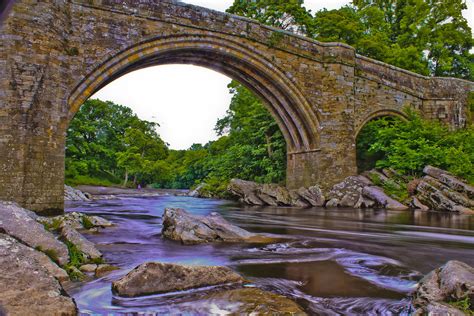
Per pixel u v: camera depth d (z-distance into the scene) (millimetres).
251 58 19609
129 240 8320
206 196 29688
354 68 22344
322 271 5758
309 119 21109
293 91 20688
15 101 12180
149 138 52219
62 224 7293
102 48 15836
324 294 4652
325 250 7480
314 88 21250
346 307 4219
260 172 29656
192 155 57812
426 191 18297
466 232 10469
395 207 18328
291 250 7438
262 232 10227
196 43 18156
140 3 16766
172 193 35594
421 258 6832
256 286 4918
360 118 22672
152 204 21031
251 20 19531
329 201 20203
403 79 24609
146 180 51312
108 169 46469
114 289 4609
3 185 11758
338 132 21375
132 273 4637
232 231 8688
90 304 4238
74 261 5684
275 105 22656
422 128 22328
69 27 15039
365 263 6340
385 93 23688
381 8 35344
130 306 4172
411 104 24812
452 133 22734
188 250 7289
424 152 20297
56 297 3771
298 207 20094
